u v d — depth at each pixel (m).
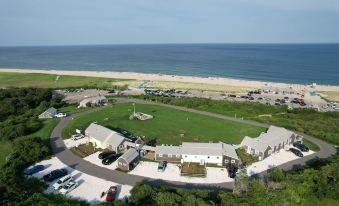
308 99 153.38
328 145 83.31
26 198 51.22
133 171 65.94
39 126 95.38
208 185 60.47
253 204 48.22
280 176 58.53
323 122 103.88
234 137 86.94
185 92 161.12
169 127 95.06
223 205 47.88
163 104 126.88
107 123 97.50
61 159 71.56
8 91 130.75
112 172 65.31
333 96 160.88
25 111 113.88
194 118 105.25
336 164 58.75
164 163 68.44
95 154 74.56
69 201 52.19
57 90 161.75
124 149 76.25
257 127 96.38
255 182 52.84
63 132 90.00
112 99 134.25
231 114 111.75
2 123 94.50
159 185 59.75
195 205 46.88
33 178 61.03
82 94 151.00
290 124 100.12
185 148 71.88
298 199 51.47
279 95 161.50
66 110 116.12
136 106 121.25
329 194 53.91
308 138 88.81
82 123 97.75
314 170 57.09
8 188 51.44
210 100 129.12
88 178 62.62
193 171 66.00
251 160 71.44
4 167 64.50
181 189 54.38
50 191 57.44
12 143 77.56
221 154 69.31
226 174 65.12
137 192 52.34
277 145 76.38
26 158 68.88
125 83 186.00
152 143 81.56
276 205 48.03
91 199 55.00
